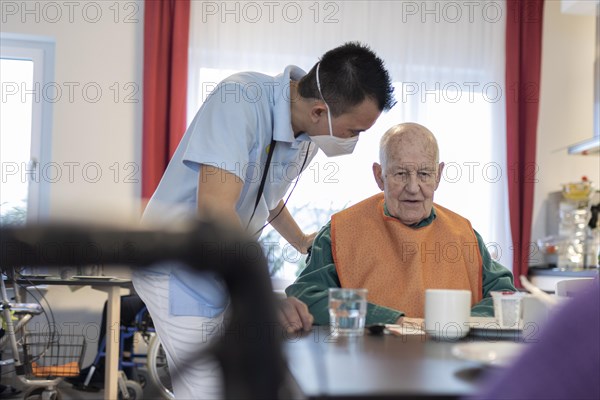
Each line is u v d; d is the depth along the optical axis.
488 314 1.82
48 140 4.89
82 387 4.42
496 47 5.14
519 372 0.49
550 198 5.30
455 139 5.10
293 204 4.82
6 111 4.88
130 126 4.84
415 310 1.88
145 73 4.75
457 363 0.99
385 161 1.99
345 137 1.91
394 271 1.92
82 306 4.77
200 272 0.24
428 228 1.98
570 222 4.96
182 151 1.87
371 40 5.01
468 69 5.12
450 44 5.11
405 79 5.05
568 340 0.48
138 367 4.59
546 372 0.48
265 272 0.25
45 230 0.21
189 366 0.25
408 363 0.99
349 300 1.41
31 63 4.93
